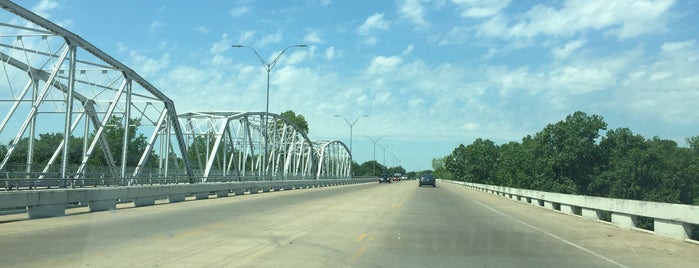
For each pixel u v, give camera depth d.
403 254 11.40
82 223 16.70
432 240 13.83
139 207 24.72
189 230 14.93
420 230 16.16
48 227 15.42
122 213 20.89
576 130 80.19
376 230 15.81
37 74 41.00
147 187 26.50
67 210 22.31
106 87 41.72
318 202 29.83
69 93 31.98
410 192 48.91
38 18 30.41
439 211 24.70
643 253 12.19
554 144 82.12
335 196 38.06
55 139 76.06
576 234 15.92
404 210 24.64
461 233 15.63
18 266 9.31
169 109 51.72
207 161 65.56
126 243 12.23
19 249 11.21
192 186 32.28
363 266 9.88
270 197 36.03
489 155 150.88
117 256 10.44
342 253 11.32
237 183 40.69
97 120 51.91
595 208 20.72
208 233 14.29
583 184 78.94
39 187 34.31
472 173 151.12
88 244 12.02
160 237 13.36
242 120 69.56
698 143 100.88
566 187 75.81
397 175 157.62
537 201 31.39
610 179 73.62
